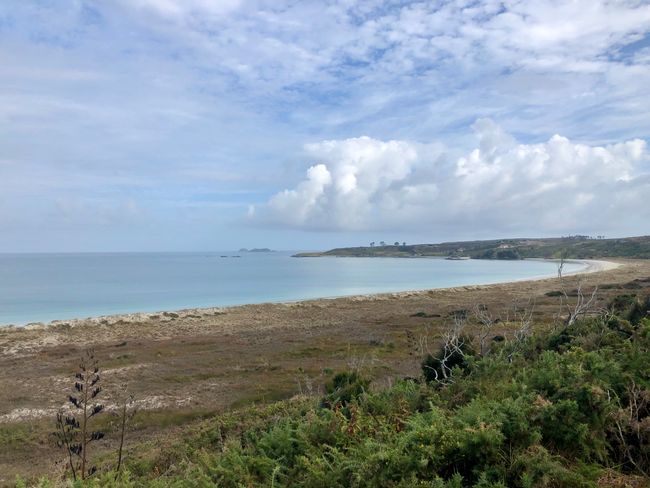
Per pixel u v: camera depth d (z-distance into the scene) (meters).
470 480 3.78
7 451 15.31
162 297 76.19
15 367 28.23
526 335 10.56
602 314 9.54
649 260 153.00
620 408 4.24
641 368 5.12
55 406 20.19
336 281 109.06
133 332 42.00
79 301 70.94
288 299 72.31
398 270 154.50
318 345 32.84
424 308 54.53
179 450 9.19
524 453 3.77
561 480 3.57
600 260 170.62
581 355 5.82
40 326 44.44
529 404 4.46
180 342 36.31
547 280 85.19
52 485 5.65
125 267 190.25
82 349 33.88
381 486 3.69
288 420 6.22
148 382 23.84
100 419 18.19
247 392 21.14
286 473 4.71
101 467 8.91
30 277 127.50
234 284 102.44
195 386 22.80
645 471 3.87
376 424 5.19
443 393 6.04
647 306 9.27
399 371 20.66
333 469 4.16
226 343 35.41
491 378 6.01
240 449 5.59
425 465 3.69
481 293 70.00
